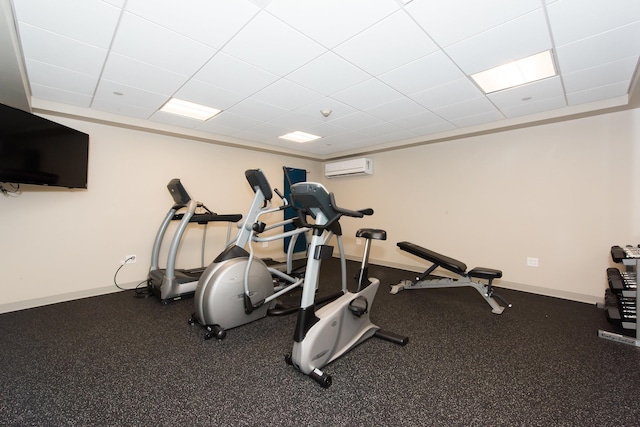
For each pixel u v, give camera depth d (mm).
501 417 1523
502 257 3938
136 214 3850
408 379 1861
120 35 1877
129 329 2584
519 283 3797
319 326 1896
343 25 1773
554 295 3529
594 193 3254
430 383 1820
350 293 2254
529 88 2707
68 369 1946
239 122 3779
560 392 1728
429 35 1878
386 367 1999
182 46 2008
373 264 5469
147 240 3953
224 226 4770
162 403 1623
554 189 3516
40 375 1874
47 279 3221
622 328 2605
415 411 1570
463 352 2207
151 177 3977
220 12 1655
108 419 1499
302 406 1607
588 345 2314
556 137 3492
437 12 1653
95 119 3377
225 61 2215
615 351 2213
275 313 2791
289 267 3674
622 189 3098
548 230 3568
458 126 3924
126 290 3752
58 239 3285
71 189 3357
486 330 2605
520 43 1965
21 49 2035
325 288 4023
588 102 3045
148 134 3943
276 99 2980
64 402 1621
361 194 5691
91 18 1702
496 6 1603
